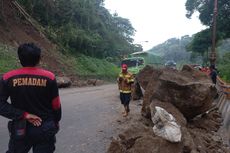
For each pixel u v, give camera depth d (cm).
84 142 832
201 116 1098
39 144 375
